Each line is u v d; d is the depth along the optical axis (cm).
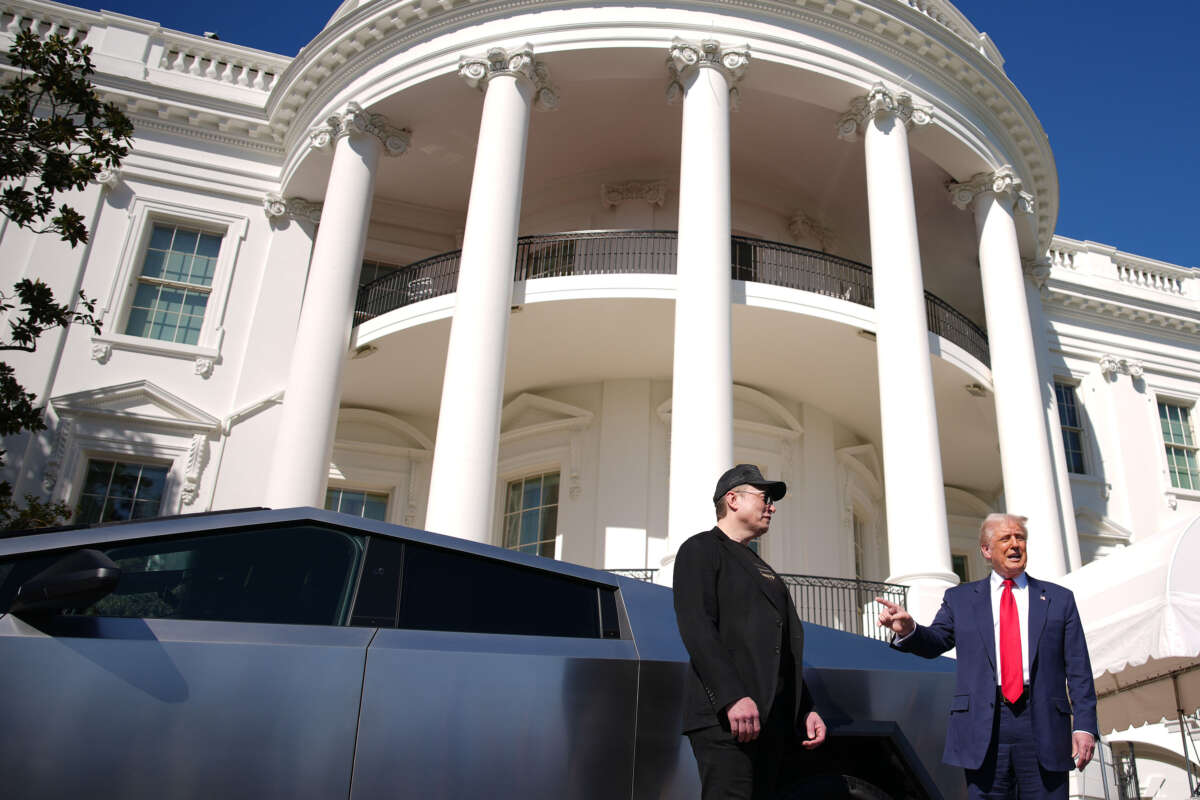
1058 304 2008
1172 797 1312
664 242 1586
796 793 341
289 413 1312
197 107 1678
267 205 1659
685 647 332
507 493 1599
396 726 316
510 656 336
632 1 1391
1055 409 1688
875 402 1599
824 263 1681
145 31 1747
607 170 1686
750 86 1421
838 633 387
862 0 1402
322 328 1359
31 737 289
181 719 302
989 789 368
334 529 362
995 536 417
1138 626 718
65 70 1060
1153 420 1977
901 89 1441
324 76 1576
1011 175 1535
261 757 303
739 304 1330
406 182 1723
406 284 1609
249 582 338
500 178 1297
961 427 1644
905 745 351
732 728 300
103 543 330
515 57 1360
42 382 1463
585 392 1583
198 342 1581
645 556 1429
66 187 1060
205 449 1494
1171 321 2055
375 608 342
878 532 1698
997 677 383
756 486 375
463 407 1159
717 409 1130
